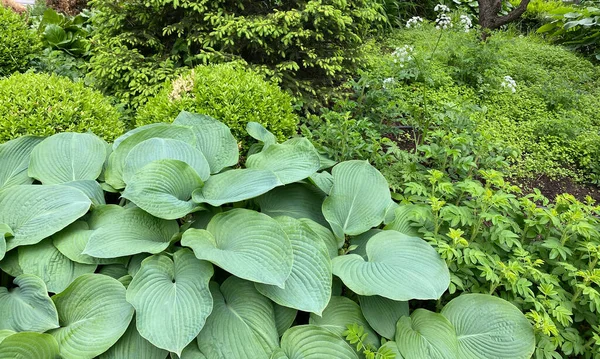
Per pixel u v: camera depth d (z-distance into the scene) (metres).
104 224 1.97
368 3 4.61
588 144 3.93
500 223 2.03
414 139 3.85
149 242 1.86
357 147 3.12
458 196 2.60
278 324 1.76
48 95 2.79
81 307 1.69
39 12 6.97
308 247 1.85
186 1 3.71
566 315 1.76
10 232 1.83
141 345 1.61
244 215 1.89
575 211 2.09
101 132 2.90
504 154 3.27
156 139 2.25
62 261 1.84
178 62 4.07
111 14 3.97
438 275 1.85
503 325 1.83
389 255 1.95
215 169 2.36
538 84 5.29
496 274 1.99
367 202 2.32
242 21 3.68
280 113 3.19
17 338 1.46
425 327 1.82
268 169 2.21
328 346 1.68
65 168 2.28
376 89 4.12
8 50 4.21
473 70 5.15
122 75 3.89
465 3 8.70
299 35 3.76
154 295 1.63
